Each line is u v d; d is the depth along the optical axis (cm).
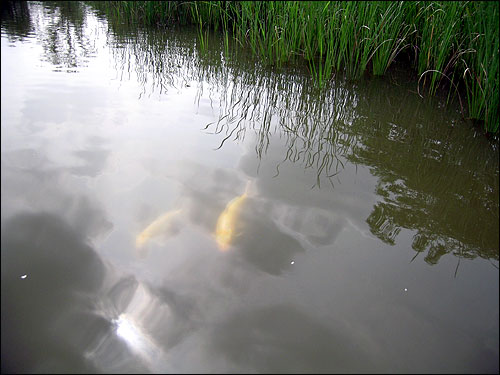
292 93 439
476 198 248
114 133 291
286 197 231
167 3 802
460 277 182
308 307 163
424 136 340
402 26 544
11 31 632
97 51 554
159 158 261
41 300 158
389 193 245
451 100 437
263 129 330
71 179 231
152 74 461
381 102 425
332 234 203
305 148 300
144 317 154
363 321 158
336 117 375
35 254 179
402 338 153
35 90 366
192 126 318
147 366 138
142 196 221
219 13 710
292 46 555
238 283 171
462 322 160
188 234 197
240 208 218
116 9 889
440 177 271
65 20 784
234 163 264
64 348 142
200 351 144
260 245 192
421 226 216
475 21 419
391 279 178
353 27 495
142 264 178
